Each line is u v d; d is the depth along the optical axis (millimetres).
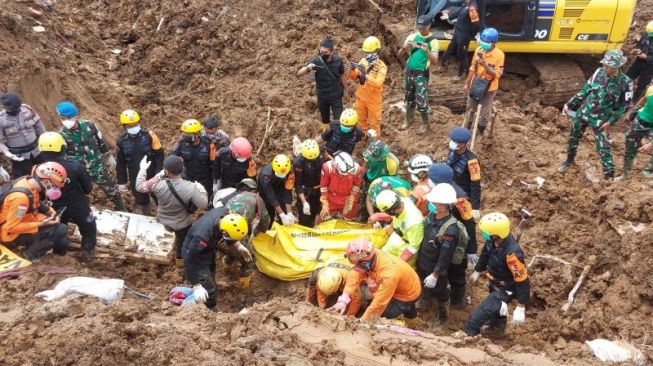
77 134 8305
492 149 10523
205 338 5617
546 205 9609
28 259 6914
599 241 8766
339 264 6977
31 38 11062
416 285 6688
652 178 9844
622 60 8773
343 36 13492
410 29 12961
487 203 9828
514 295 6973
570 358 6133
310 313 6203
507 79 12758
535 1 11398
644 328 7410
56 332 5500
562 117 11609
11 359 5176
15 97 7820
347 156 8094
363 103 10078
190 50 13031
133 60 13055
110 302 6230
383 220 7730
